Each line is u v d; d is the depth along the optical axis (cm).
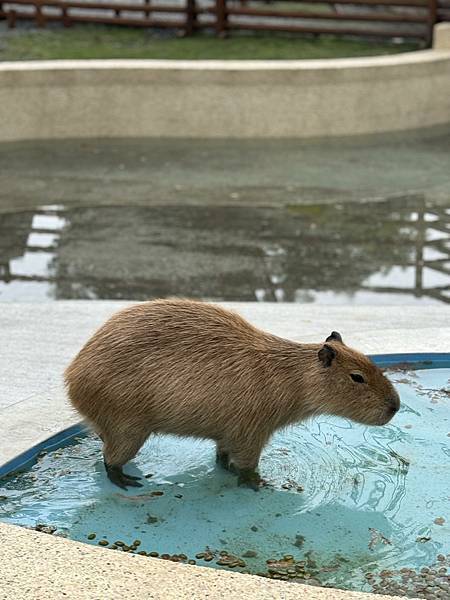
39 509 257
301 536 249
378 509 261
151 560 210
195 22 975
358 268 522
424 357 337
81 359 267
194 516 257
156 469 281
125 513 257
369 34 931
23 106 749
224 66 758
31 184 655
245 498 266
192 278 501
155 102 764
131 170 691
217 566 236
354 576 233
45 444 281
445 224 595
